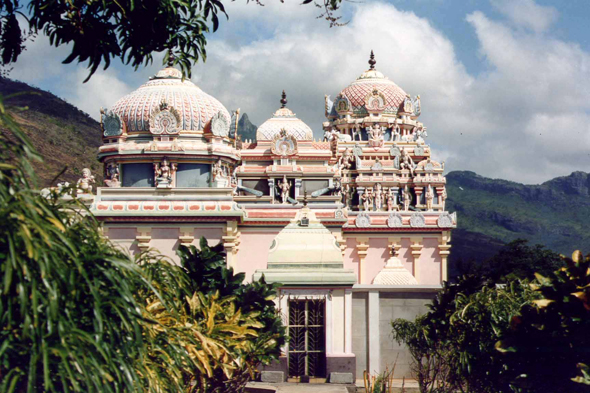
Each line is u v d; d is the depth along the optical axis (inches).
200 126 1557.6
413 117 2630.4
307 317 890.7
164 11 633.0
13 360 374.6
